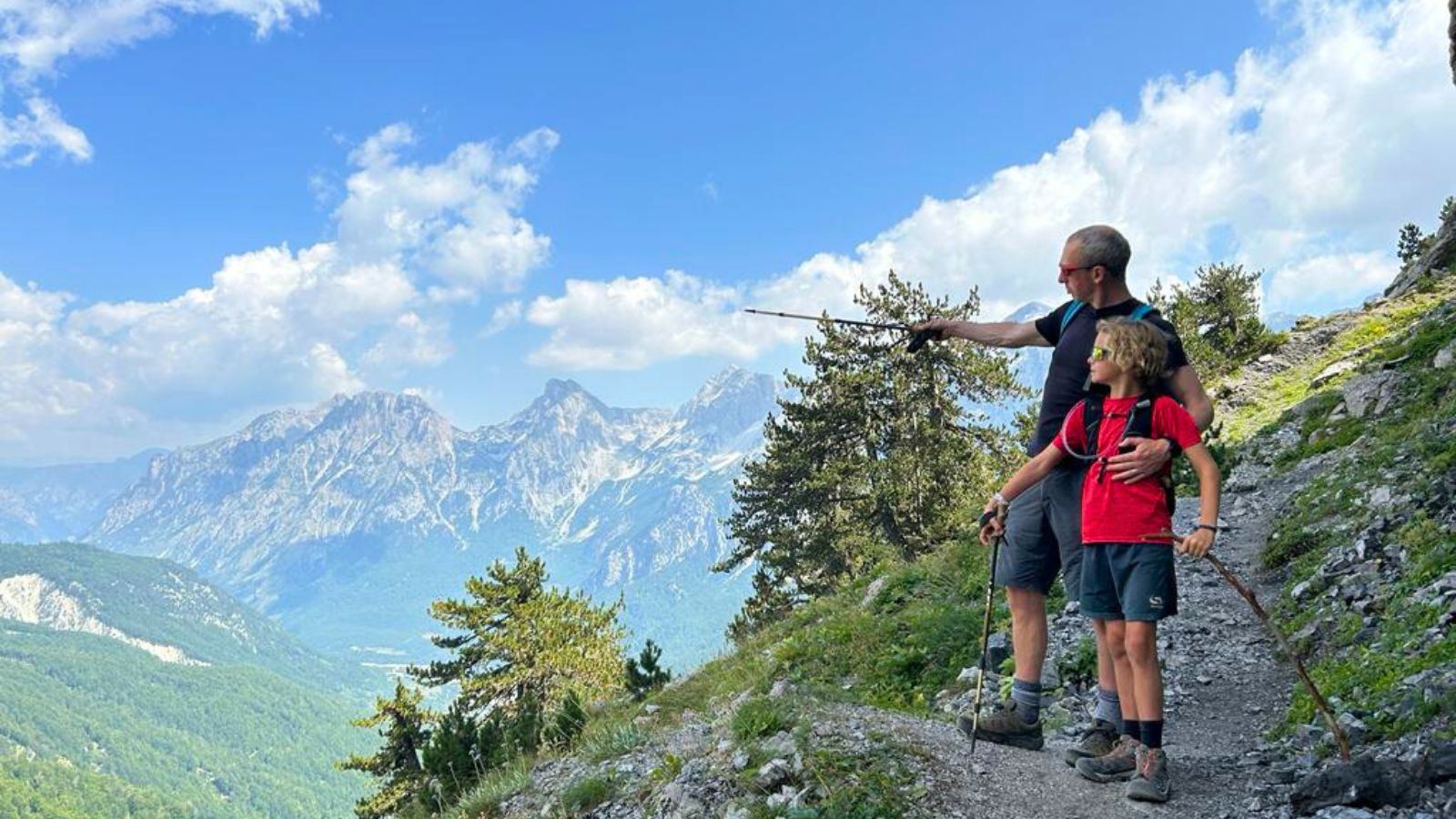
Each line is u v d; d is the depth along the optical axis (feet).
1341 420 55.72
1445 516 28.53
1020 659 18.29
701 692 44.04
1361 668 20.81
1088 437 16.01
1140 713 15.51
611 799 21.50
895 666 35.12
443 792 42.86
